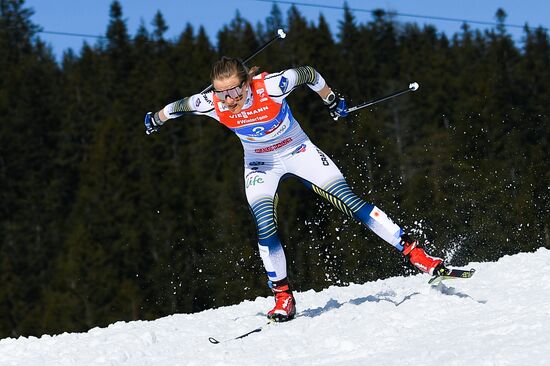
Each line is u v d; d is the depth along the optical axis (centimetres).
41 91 5022
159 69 5041
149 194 3547
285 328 420
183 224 3391
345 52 5216
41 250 4031
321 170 448
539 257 577
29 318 3409
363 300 490
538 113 4178
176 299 3067
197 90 4900
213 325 476
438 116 4381
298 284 2362
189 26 5456
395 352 333
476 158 3391
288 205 2836
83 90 5128
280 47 4806
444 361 300
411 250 426
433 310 406
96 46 5609
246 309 544
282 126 438
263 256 454
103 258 3266
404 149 3994
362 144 3353
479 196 2906
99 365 401
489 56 5203
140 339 445
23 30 6044
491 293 435
